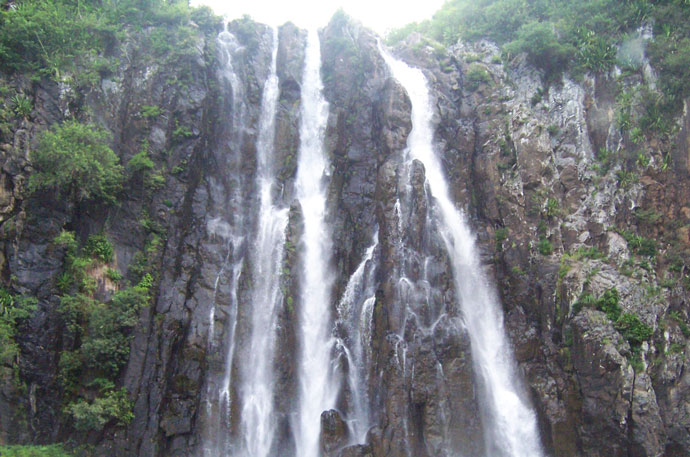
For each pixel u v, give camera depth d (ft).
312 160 120.98
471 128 123.54
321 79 131.44
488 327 105.50
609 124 117.08
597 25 128.88
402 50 141.08
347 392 95.45
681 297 101.30
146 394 87.97
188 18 122.21
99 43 108.06
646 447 85.56
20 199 88.02
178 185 104.94
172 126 107.65
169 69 111.86
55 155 87.61
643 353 91.81
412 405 89.76
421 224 103.96
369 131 122.11
